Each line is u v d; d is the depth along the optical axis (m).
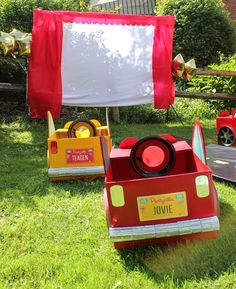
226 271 1.32
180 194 1.45
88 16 3.52
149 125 3.83
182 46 5.52
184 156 1.69
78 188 2.15
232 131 2.77
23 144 3.05
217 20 5.58
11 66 3.89
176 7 5.61
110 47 3.57
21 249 1.55
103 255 1.48
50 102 3.46
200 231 1.42
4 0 4.19
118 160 1.69
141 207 1.44
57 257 1.48
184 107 4.44
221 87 4.40
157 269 1.37
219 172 2.21
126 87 3.62
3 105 3.95
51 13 3.43
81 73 3.51
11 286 1.33
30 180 2.26
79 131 2.34
